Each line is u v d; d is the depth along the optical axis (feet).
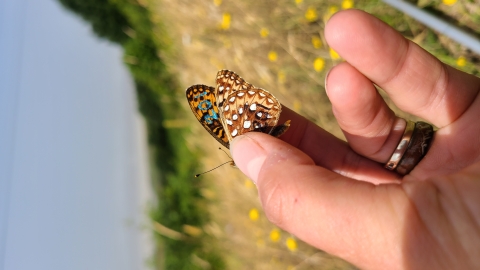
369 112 0.38
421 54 0.35
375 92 0.37
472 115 0.37
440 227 0.24
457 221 0.24
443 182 0.26
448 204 0.25
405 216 0.25
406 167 0.41
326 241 0.28
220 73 0.42
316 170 0.29
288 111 0.46
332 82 0.37
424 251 0.25
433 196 0.25
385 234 0.26
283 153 0.31
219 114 0.43
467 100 0.37
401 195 0.26
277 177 0.30
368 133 0.40
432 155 0.40
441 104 0.38
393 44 0.34
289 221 0.29
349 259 0.28
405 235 0.25
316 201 0.27
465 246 0.24
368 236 0.26
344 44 0.35
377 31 0.34
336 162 0.45
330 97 0.38
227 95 0.41
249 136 0.34
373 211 0.26
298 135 0.46
